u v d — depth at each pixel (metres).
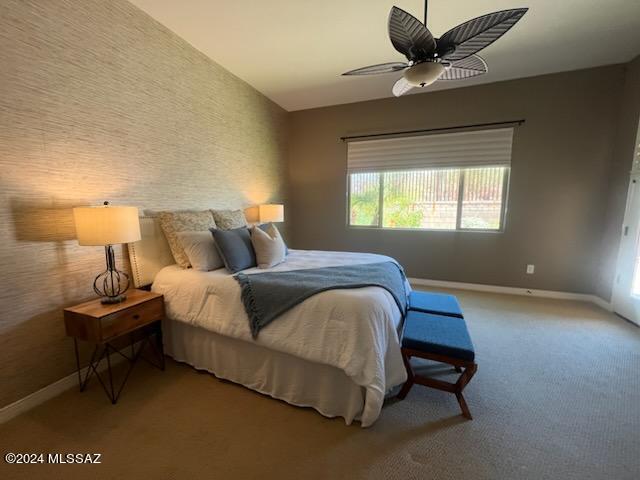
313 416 1.65
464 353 1.55
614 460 1.34
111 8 2.02
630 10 2.21
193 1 2.12
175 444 1.45
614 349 2.33
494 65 3.11
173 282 2.12
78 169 1.89
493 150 3.61
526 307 3.24
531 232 3.59
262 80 3.48
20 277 1.64
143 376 2.04
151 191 2.41
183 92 2.66
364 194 4.40
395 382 1.64
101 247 2.05
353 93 3.90
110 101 2.05
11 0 1.53
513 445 1.42
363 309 1.56
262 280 1.92
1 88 1.52
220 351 1.98
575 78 3.23
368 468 1.30
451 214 3.96
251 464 1.33
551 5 2.16
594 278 3.40
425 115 3.86
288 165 4.66
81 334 1.71
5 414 1.59
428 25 2.40
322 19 2.32
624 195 2.99
